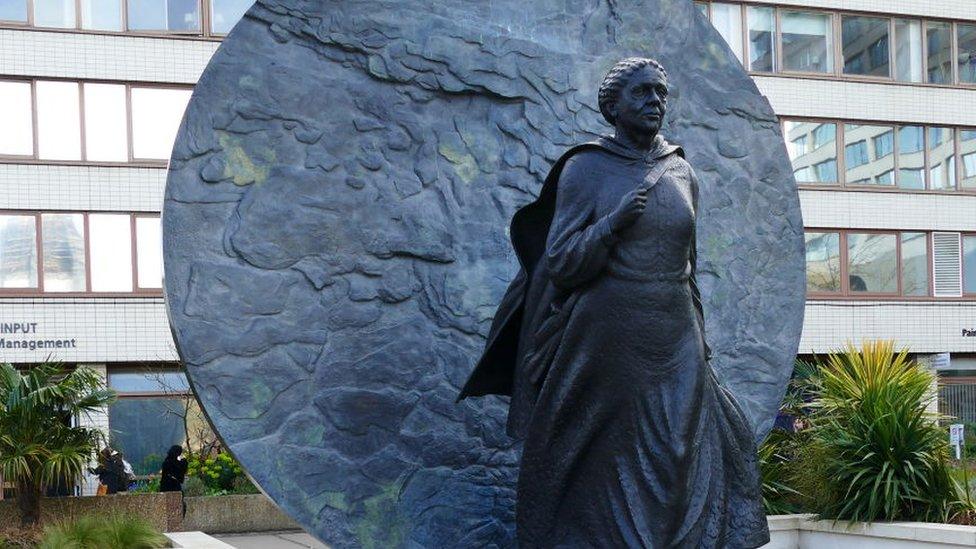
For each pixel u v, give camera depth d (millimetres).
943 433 10656
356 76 6121
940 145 29062
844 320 28297
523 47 6566
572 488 5102
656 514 4945
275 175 5848
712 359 6910
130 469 19297
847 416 10891
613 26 6883
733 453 5426
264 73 5883
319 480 5719
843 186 28344
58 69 23422
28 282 23312
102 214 23656
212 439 23094
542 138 6555
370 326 5961
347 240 5977
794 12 27969
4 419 14414
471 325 6191
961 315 29047
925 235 29016
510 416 5391
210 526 16562
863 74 28531
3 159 23219
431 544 5879
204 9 23984
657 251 4984
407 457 5922
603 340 4965
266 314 5727
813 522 10508
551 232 5145
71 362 23359
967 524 9914
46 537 12148
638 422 4984
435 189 6238
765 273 7156
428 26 6328
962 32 29266
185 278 5578
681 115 7055
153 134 23906
